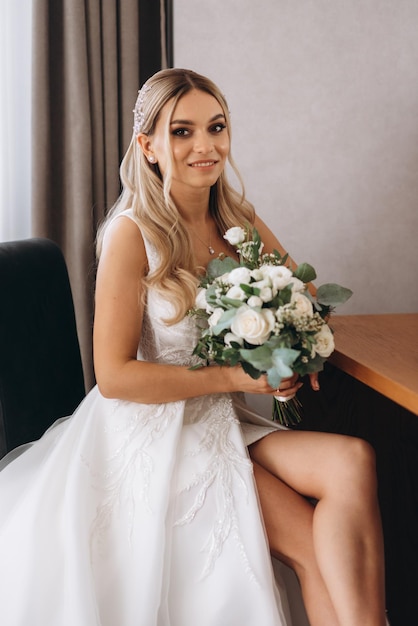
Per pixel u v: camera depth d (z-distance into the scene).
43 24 2.60
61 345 2.04
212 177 1.78
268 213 2.79
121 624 1.38
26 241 2.06
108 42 2.67
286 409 1.94
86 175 2.67
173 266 1.75
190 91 1.74
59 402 2.00
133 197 1.87
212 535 1.44
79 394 2.10
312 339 1.44
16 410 1.85
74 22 2.59
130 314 1.70
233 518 1.45
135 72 2.72
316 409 2.24
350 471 1.51
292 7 2.66
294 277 1.58
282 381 1.59
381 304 2.92
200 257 1.88
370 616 1.36
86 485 1.52
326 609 1.43
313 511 1.54
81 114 2.64
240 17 2.64
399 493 2.02
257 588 1.38
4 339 1.83
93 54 2.66
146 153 1.81
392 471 2.05
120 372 1.64
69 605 1.36
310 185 2.79
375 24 2.71
